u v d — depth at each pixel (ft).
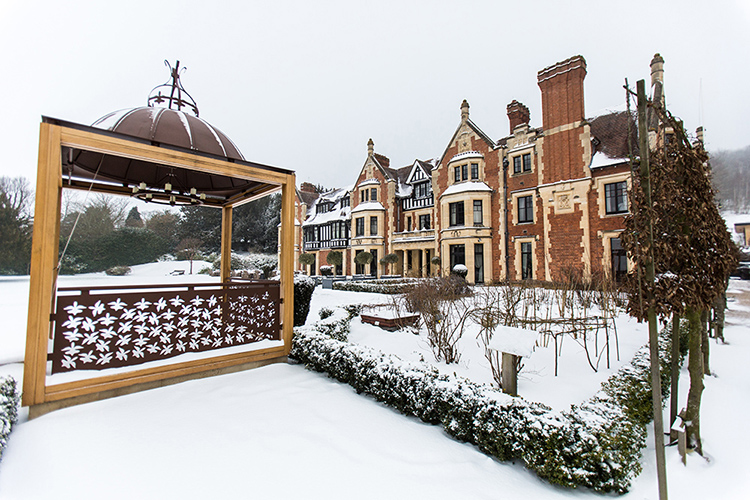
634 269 10.67
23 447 9.43
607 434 8.47
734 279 67.67
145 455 9.13
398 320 26.99
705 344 18.04
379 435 10.63
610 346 21.91
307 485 7.97
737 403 14.25
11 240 98.63
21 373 15.51
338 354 15.52
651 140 48.34
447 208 72.74
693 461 9.80
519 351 11.55
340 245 103.40
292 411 12.17
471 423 10.25
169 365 14.65
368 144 99.76
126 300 14.33
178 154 15.19
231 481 8.06
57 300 12.76
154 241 118.52
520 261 64.18
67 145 12.62
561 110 59.06
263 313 18.99
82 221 104.99
